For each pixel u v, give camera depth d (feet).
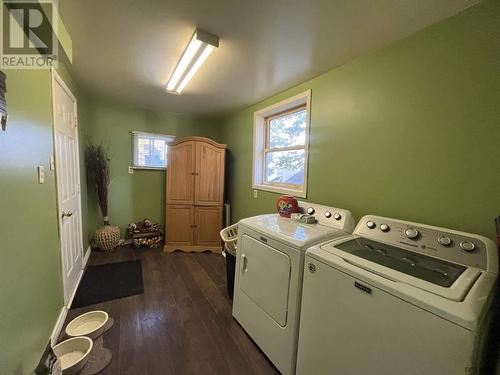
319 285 3.98
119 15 4.35
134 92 9.13
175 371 4.68
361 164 5.79
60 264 5.90
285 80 7.36
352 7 4.01
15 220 3.39
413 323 2.83
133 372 4.61
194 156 11.11
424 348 2.74
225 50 5.57
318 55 5.74
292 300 4.48
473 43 3.90
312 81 7.19
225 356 5.12
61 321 5.77
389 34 4.77
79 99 8.89
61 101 6.30
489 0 3.72
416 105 4.68
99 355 4.95
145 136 11.96
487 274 3.27
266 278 5.15
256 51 5.60
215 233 11.42
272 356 4.89
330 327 3.78
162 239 12.28
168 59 6.23
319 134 6.97
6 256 3.10
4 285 3.03
